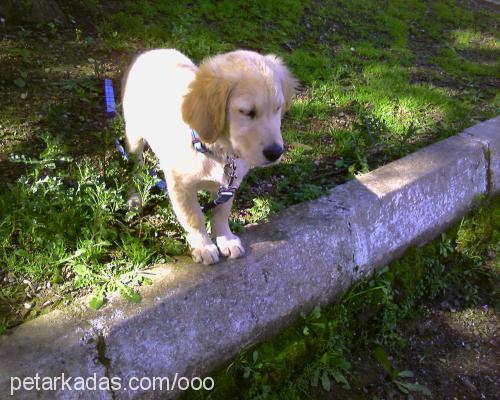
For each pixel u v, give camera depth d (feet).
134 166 3.35
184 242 3.03
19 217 2.92
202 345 2.71
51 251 2.76
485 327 3.75
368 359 3.33
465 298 3.92
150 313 2.51
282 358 2.97
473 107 5.45
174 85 2.84
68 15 5.01
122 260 2.81
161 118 2.81
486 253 4.23
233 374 2.84
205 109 2.44
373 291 3.51
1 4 4.48
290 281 3.08
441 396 3.25
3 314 2.48
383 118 4.75
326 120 4.68
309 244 3.18
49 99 3.92
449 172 4.06
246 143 2.43
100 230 2.86
